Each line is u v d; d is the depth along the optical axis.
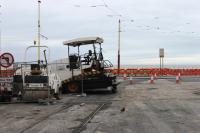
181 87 34.78
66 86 29.64
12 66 26.91
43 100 22.22
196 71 65.81
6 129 14.33
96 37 29.86
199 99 24.11
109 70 30.08
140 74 64.31
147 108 19.83
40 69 25.08
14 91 24.22
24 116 17.53
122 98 25.30
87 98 25.64
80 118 16.75
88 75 29.41
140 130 13.82
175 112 18.31
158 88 33.62
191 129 14.00
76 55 29.84
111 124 15.09
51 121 16.02
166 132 13.45
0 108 20.45
